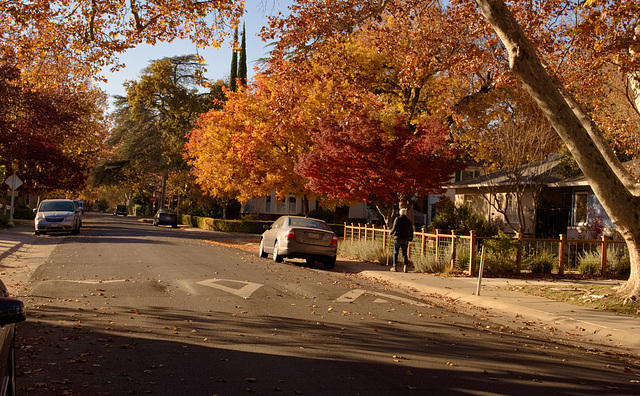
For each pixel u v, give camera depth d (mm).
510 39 11031
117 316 9336
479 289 13633
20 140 42438
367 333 8797
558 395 5938
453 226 28047
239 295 12047
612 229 25812
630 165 24797
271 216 56188
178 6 15789
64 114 43844
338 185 22969
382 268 19844
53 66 17531
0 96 39438
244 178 33844
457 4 17969
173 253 22047
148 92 61125
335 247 19859
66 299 10852
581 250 19875
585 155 11680
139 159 65562
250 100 32406
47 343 7398
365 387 5910
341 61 16094
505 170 26922
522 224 26297
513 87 25734
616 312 11680
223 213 57188
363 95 17594
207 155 35438
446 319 10578
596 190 12008
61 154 45625
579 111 12797
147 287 12641
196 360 6797
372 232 24266
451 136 28688
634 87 13891
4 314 3373
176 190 64062
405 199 24719
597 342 9531
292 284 14281
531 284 15320
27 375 6000
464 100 27484
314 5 14844
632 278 12320
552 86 11297
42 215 31547
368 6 15320
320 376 6262
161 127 63562
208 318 9422
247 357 7004
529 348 8469
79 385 5715
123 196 128375
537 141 26375
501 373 6750
